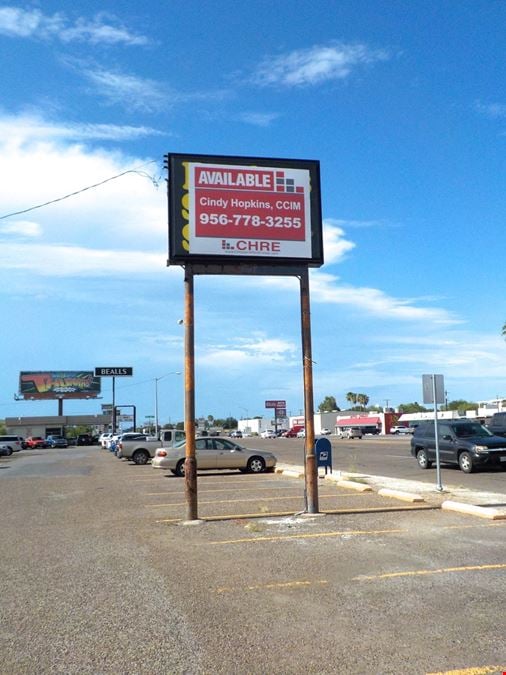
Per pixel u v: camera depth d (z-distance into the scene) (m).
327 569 8.06
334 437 96.12
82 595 7.15
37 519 13.26
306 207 13.24
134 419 103.81
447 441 23.27
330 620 6.08
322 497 15.60
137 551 9.51
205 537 10.53
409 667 4.92
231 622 6.09
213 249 12.73
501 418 27.45
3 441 64.06
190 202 12.77
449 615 6.12
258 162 13.16
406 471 24.05
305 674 4.85
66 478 25.09
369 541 9.76
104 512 14.06
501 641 5.41
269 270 13.09
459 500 14.11
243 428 167.62
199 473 25.20
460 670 4.84
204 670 4.97
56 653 5.39
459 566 8.03
